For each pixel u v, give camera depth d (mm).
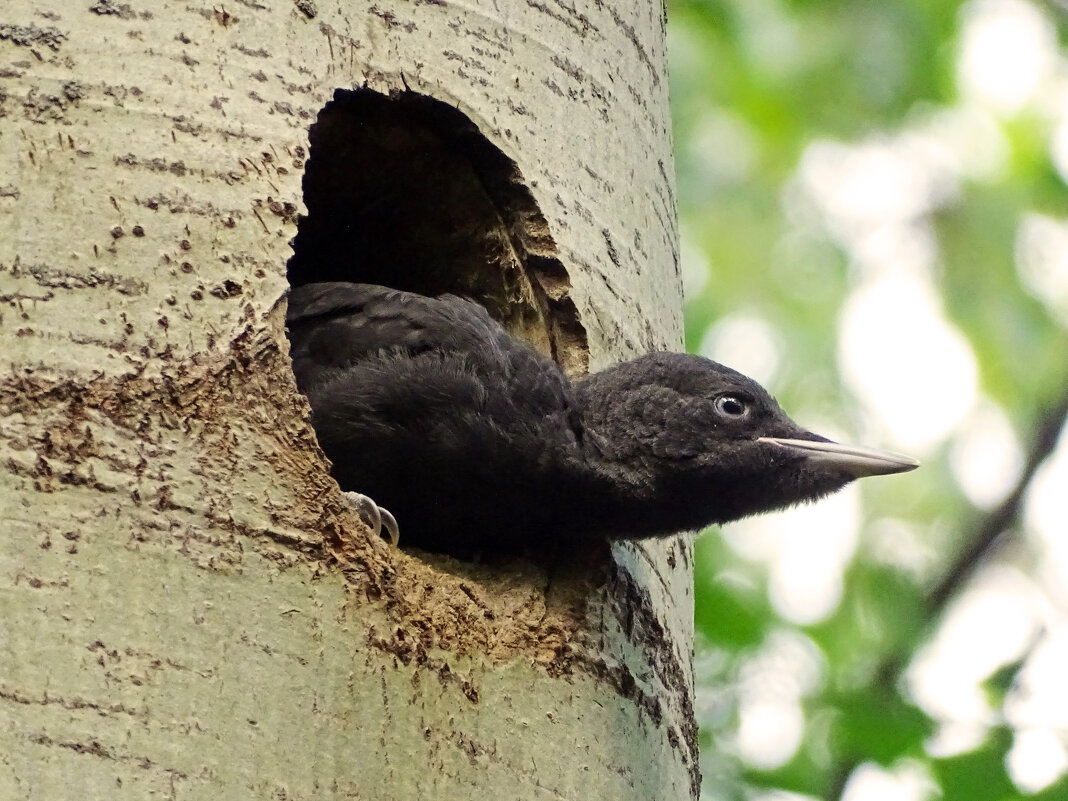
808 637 16469
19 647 6520
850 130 20406
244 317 7617
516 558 10102
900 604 17453
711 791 14352
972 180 20844
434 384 9992
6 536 6727
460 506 10188
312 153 10086
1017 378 20344
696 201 20562
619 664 8719
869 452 10812
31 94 7605
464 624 7992
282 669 7035
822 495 10812
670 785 8711
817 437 10883
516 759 7797
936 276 20625
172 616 6863
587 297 9797
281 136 8094
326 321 10352
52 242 7379
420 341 10195
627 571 9375
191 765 6578
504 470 10039
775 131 20375
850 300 20562
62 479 6918
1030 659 14094
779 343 20125
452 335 10180
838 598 17469
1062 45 20984
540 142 9578
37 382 7078
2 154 7469
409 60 9062
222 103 7988
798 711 14992
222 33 8156
